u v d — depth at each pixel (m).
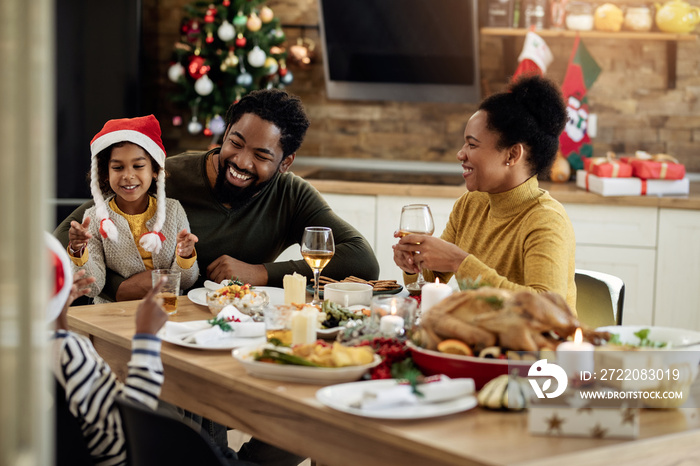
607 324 2.23
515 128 1.98
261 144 2.31
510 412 1.30
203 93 4.07
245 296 1.89
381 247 3.99
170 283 1.92
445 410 1.25
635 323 3.76
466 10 4.23
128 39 3.97
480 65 4.47
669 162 3.75
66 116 3.97
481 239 2.18
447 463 1.16
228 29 3.98
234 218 2.47
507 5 4.22
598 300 2.25
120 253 2.27
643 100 4.36
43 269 0.90
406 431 1.20
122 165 2.20
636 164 3.75
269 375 1.43
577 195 3.72
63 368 1.39
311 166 4.66
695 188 3.98
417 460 1.20
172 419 1.29
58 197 4.01
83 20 3.93
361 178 4.18
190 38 4.21
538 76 2.02
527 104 2.00
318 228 1.96
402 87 4.50
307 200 2.52
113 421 1.42
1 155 0.88
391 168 4.66
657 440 1.21
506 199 2.06
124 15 3.95
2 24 0.86
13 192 0.88
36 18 0.87
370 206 3.97
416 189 3.90
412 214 2.02
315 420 1.35
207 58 4.12
